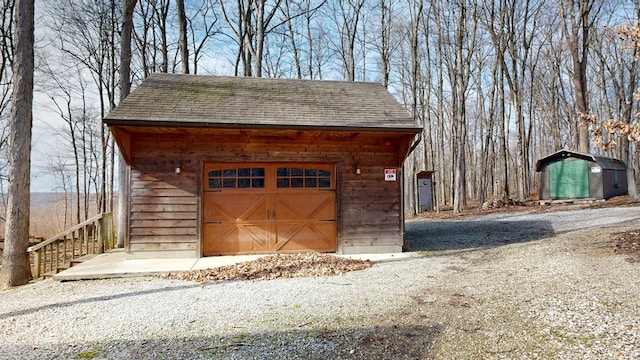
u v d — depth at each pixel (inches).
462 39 751.7
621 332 129.3
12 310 182.4
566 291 181.0
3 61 612.4
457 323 148.5
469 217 601.0
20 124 283.7
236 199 313.1
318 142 322.0
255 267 261.0
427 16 862.5
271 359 121.3
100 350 132.2
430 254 308.0
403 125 300.4
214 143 308.3
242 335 143.3
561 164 709.3
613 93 1155.9
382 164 328.8
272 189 318.3
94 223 356.2
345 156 324.5
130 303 189.8
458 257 291.0
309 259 282.2
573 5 653.9
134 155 298.8
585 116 283.6
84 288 224.1
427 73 998.4
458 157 719.1
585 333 131.2
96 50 681.0
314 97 356.2
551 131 1235.9
